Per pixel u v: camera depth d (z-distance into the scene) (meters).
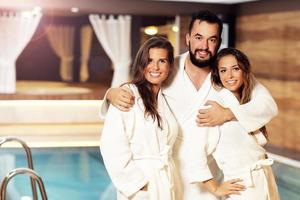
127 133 1.99
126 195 1.99
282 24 6.94
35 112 7.84
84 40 8.89
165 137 2.03
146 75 1.99
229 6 8.35
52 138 7.03
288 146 6.82
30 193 4.50
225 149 2.05
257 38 7.65
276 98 7.11
